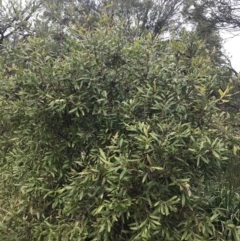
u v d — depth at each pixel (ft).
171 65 11.12
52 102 10.42
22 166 12.05
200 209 10.15
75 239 10.19
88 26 13.25
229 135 10.41
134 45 11.23
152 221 9.47
